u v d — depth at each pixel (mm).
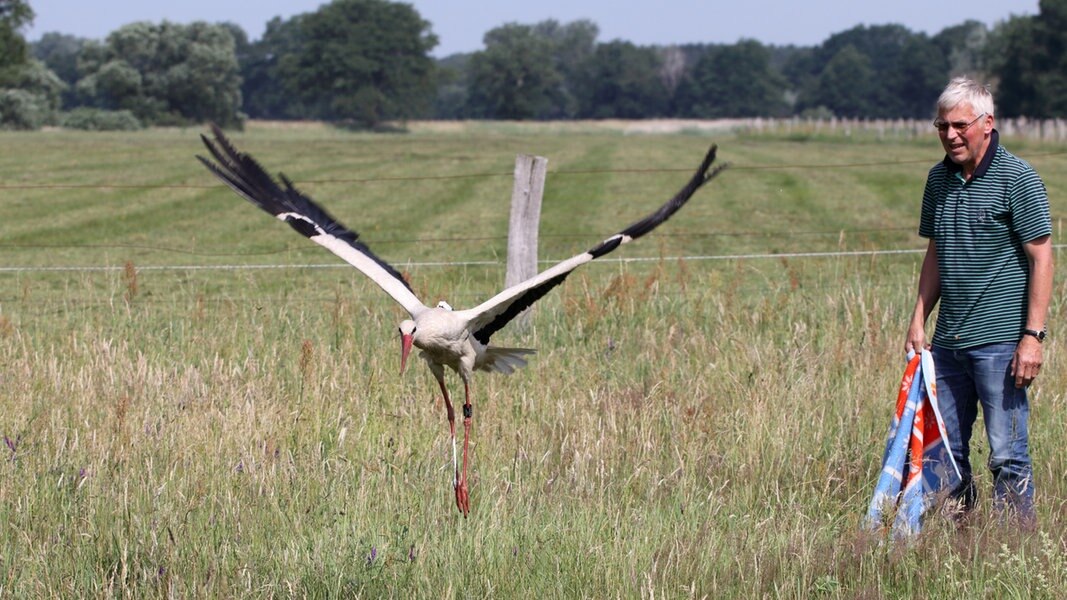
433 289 17703
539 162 14258
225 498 8875
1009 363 8477
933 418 8805
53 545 8141
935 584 7746
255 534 8484
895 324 14117
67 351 13445
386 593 7742
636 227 9422
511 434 10430
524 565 7973
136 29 160250
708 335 14156
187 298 17844
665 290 15992
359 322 14914
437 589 7789
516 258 14367
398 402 11508
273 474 9219
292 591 7605
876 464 10023
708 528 8516
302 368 11531
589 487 9359
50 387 11688
